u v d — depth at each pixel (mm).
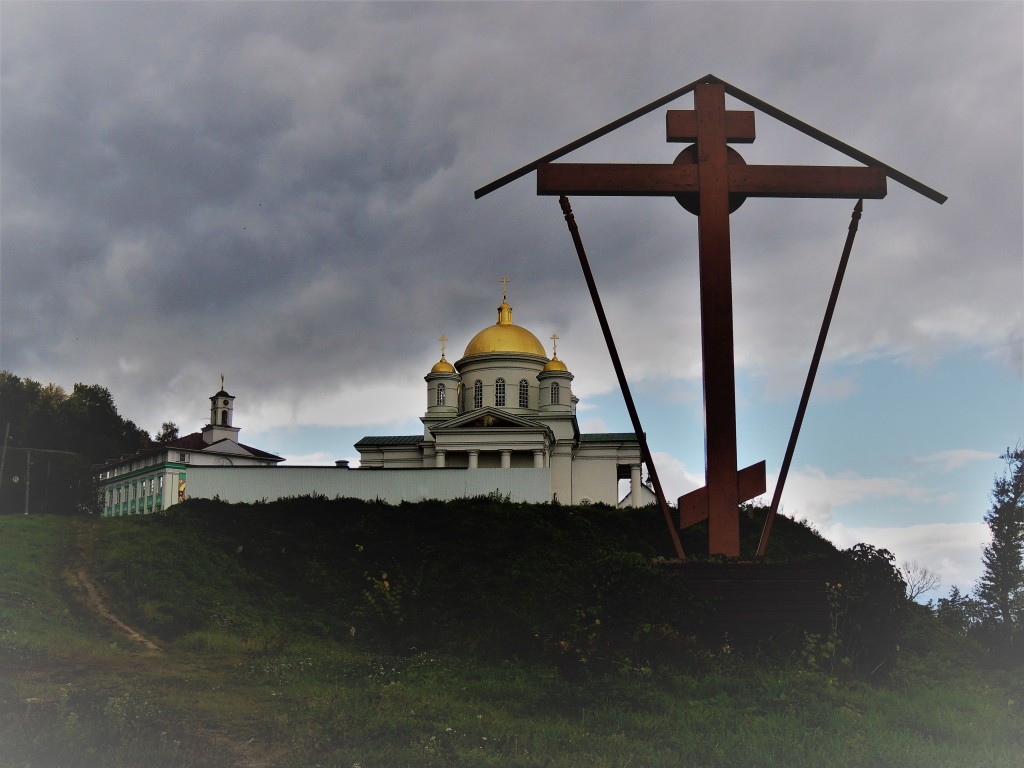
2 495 58969
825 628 22516
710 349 24500
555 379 77750
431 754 15328
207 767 14258
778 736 17094
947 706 20094
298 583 36906
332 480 53438
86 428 105875
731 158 25156
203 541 40906
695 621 22766
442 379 79938
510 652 26719
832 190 24828
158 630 29562
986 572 49688
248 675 22656
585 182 24938
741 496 24406
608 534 45125
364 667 24672
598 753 15969
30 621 28109
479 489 53312
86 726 15719
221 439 87188
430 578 37031
